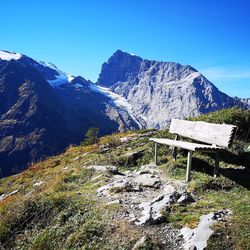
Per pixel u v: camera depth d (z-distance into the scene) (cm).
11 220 1170
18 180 2491
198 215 924
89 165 1930
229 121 1923
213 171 1427
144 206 1030
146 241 811
